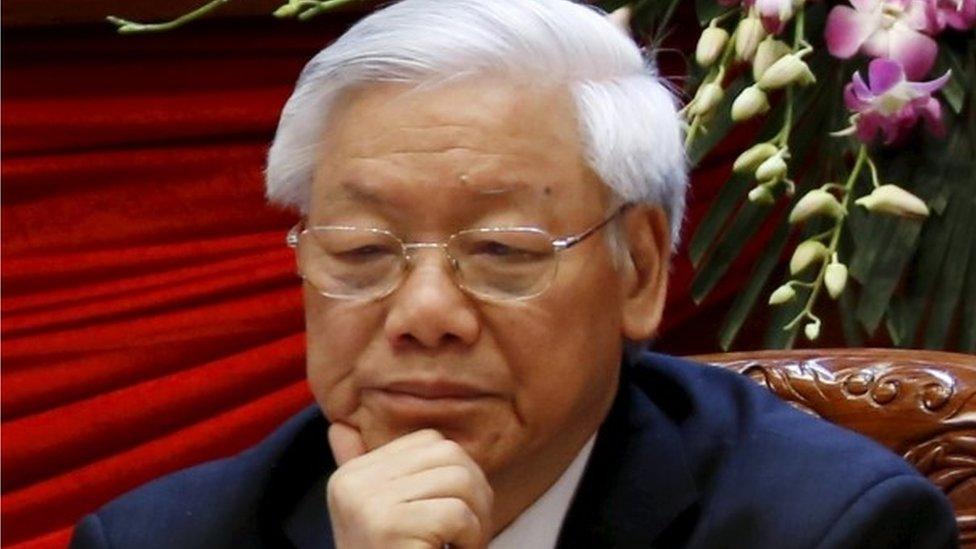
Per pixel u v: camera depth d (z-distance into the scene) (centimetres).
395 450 290
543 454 307
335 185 291
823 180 434
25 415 575
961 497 364
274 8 554
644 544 318
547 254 288
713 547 315
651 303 309
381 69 287
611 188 295
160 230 573
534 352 289
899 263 423
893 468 321
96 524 347
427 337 287
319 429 348
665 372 351
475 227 286
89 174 571
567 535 318
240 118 570
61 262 573
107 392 577
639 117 297
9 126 569
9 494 575
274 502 341
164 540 339
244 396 575
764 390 352
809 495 316
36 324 573
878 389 372
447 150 284
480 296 287
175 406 574
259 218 575
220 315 573
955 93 424
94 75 569
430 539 284
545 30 290
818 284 395
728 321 446
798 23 398
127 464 576
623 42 299
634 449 326
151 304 573
